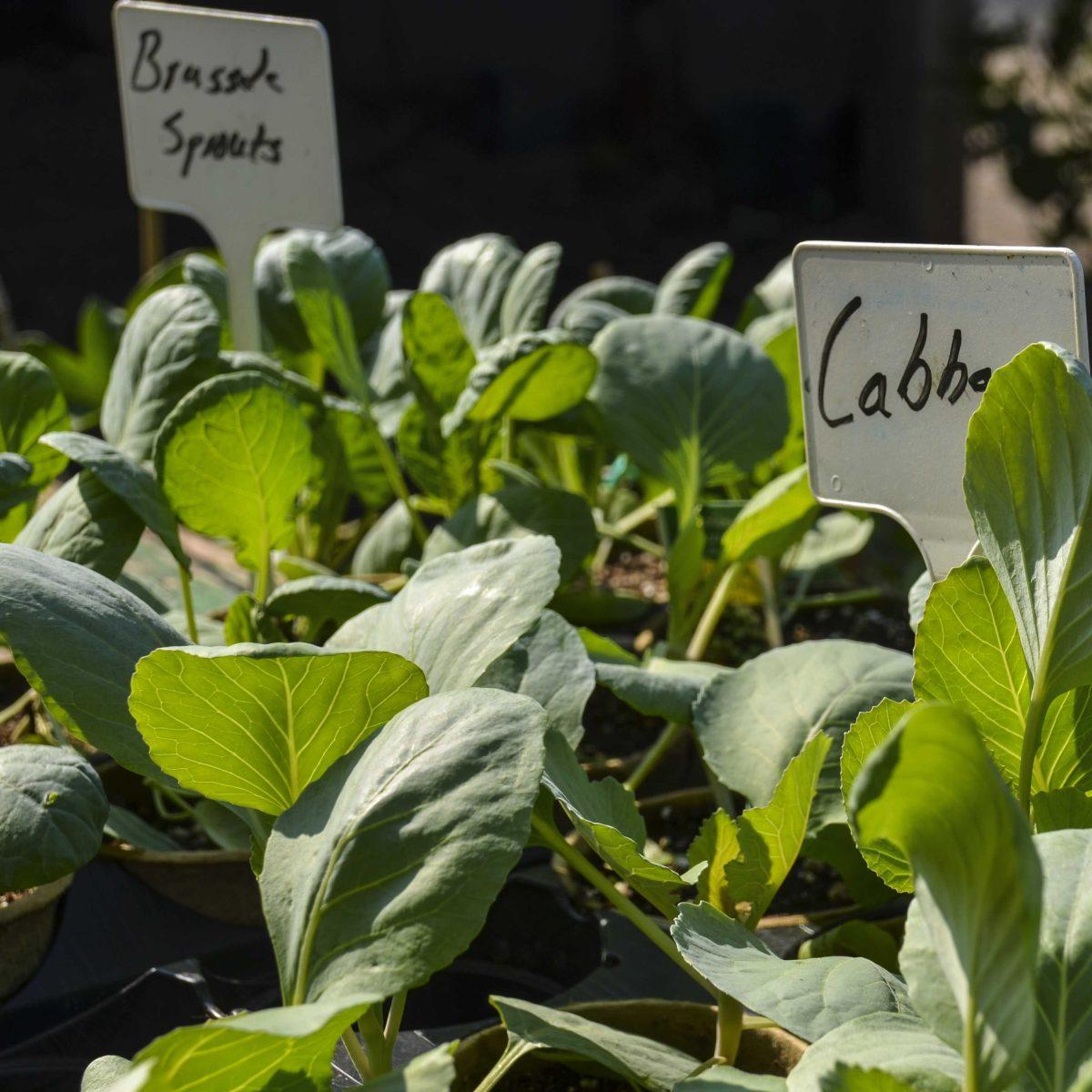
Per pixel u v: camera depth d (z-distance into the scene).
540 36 7.29
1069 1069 0.50
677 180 6.59
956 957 0.44
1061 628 0.60
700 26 6.93
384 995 0.53
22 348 1.80
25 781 0.71
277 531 1.08
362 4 7.50
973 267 0.76
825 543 1.45
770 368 1.26
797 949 0.86
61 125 7.03
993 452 0.62
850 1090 0.47
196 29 1.37
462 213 6.13
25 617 0.69
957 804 0.41
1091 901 0.54
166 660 0.61
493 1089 0.71
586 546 1.14
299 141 1.36
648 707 0.88
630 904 0.73
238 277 1.41
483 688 0.63
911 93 5.39
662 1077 0.61
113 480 0.92
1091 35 4.35
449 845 0.55
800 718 0.86
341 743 0.66
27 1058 0.81
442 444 1.27
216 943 0.93
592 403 1.24
